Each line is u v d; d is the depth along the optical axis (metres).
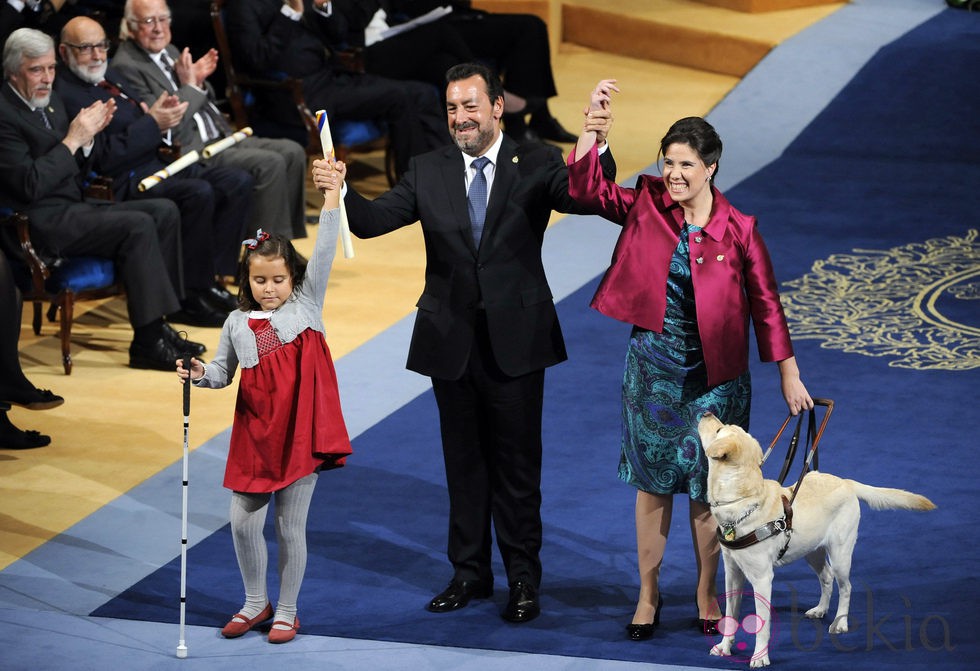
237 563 20.38
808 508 17.02
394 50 40.81
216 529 21.48
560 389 26.75
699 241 17.11
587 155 17.28
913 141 44.34
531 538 18.72
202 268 30.42
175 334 28.42
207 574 19.98
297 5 36.59
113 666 17.19
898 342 29.17
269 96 36.75
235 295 31.11
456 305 18.08
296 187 33.78
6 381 24.05
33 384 26.23
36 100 27.75
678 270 17.22
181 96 31.69
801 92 47.94
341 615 18.64
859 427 24.64
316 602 19.02
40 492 22.67
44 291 27.36
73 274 27.80
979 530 20.58
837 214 38.16
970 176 41.41
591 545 20.59
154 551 20.72
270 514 21.80
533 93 43.09
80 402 26.50
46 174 27.23
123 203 28.86
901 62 49.31
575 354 28.59
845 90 47.72
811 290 32.47
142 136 29.69
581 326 30.22
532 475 18.55
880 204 38.97
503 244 17.92
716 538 17.69
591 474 22.97
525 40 43.00
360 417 25.64
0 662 17.28
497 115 17.94
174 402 26.59
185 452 17.72
